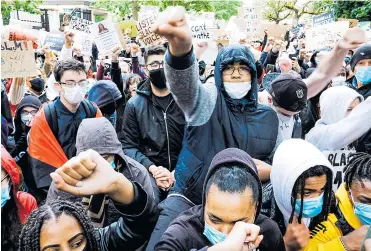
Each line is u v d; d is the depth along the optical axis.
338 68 2.63
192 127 2.01
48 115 2.61
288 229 1.78
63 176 1.10
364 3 10.73
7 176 1.69
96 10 21.34
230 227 1.42
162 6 15.04
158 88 2.78
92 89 3.22
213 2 19.27
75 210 1.36
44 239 1.31
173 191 2.12
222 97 2.06
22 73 2.75
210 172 1.53
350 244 1.73
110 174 1.16
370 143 2.62
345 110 2.53
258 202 1.54
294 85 2.33
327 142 2.43
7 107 3.16
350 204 1.85
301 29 9.27
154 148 2.81
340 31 5.25
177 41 1.52
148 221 1.33
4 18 10.95
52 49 6.12
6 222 1.70
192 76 1.74
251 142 2.03
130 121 2.85
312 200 1.71
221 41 6.25
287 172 1.70
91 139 1.94
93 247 1.38
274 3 16.55
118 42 4.41
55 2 19.44
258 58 5.66
